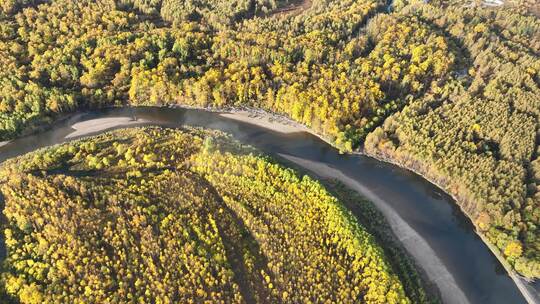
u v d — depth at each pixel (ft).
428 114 479.41
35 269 333.62
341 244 367.86
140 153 440.45
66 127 513.86
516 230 377.71
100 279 328.29
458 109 477.36
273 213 391.65
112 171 424.87
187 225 372.99
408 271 368.07
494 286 363.97
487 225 391.45
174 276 335.06
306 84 526.57
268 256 358.84
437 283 364.38
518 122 450.30
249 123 521.24
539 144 446.19
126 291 326.03
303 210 393.09
